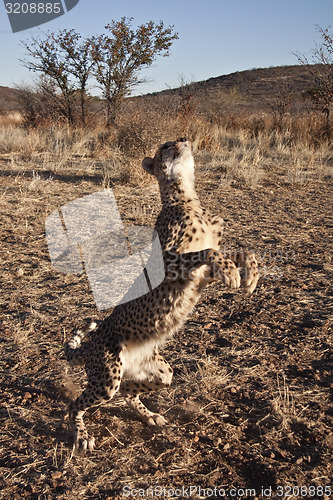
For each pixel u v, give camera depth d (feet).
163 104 53.62
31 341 15.84
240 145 50.70
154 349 12.28
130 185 35.01
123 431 12.01
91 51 55.36
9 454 11.03
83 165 40.81
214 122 61.67
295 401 12.46
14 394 13.28
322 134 52.16
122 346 11.78
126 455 11.00
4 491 9.93
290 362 14.29
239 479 10.15
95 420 12.48
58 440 11.55
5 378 13.94
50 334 16.25
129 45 55.52
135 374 12.20
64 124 56.80
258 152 43.96
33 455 10.99
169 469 10.47
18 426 12.01
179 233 11.75
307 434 11.35
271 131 57.06
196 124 52.24
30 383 13.73
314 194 34.42
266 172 40.32
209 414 12.23
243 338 15.74
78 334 13.38
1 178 35.88
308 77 171.42
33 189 33.17
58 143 48.78
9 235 25.16
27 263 21.99
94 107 68.49
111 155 44.11
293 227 27.04
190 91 62.03
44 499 9.68
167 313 11.62
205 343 15.55
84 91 58.90
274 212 30.07
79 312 17.72
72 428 11.57
